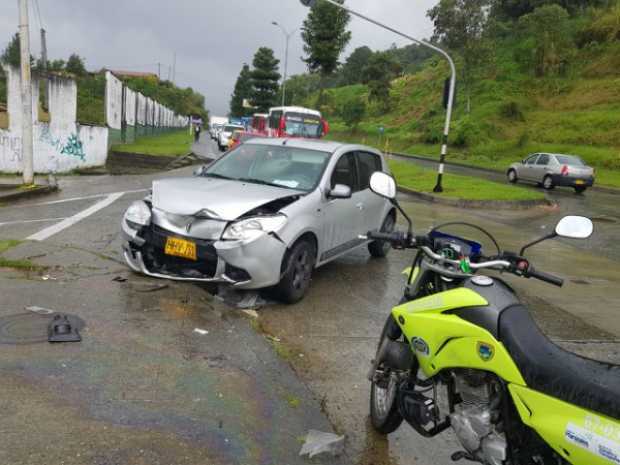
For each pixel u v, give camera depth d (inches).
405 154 1973.4
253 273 219.8
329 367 182.9
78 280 228.4
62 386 144.4
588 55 2160.4
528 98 2126.0
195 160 1034.7
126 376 153.6
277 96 3061.0
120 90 1176.8
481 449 101.5
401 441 143.3
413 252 374.9
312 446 131.5
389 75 3090.6
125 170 856.9
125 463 117.0
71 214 419.5
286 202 241.8
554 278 123.7
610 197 924.0
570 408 85.7
